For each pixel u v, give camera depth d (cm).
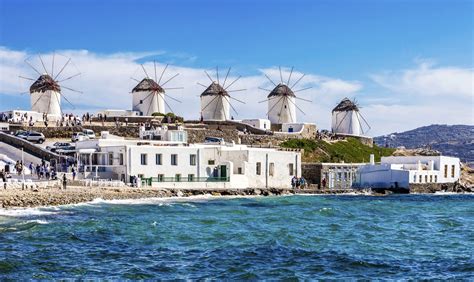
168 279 3572
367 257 4316
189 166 10038
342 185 12106
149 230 5250
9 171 9025
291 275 3728
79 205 7194
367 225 6022
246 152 10700
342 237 5191
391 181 12144
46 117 14225
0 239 4616
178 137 11519
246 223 5900
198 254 4272
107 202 7712
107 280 3509
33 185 7825
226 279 3609
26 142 10444
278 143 14688
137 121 14788
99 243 4603
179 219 6078
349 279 3675
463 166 16288
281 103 18075
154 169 9669
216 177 10300
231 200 8838
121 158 9512
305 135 15950
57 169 9738
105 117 14650
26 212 6300
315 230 5553
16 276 3525
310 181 11856
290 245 4691
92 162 10006
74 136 12288
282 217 6494
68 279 3503
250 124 16038
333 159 14588
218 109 17462
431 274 3831
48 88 15950
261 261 4091
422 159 13188
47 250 4272
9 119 13712
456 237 5322
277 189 10538
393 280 3666
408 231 5672
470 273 3859
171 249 4441
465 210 7956
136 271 3728
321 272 3834
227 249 4462
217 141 12669
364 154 15912
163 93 17038
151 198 8631
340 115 18550
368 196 10725
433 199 10225
